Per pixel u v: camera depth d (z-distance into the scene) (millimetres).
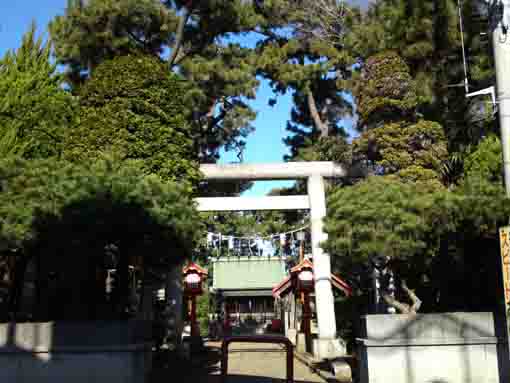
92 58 22078
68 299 14094
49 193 11336
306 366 19062
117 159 13578
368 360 11539
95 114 15297
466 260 13422
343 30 28016
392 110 17469
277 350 25500
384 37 19531
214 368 18516
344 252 12219
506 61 10641
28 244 11539
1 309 15211
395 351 11570
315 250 19531
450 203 11570
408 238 11648
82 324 11633
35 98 16219
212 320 39688
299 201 19938
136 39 23062
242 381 15320
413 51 17875
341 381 14797
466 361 11562
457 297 14930
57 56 21609
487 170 14281
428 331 11656
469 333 11672
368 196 12195
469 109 18172
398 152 16969
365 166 19375
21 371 11453
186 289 25297
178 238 12180
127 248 12703
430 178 16453
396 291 17484
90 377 11469
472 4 17359
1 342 11531
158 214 11758
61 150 15977
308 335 22891
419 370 11508
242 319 45031
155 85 15797
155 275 18406
